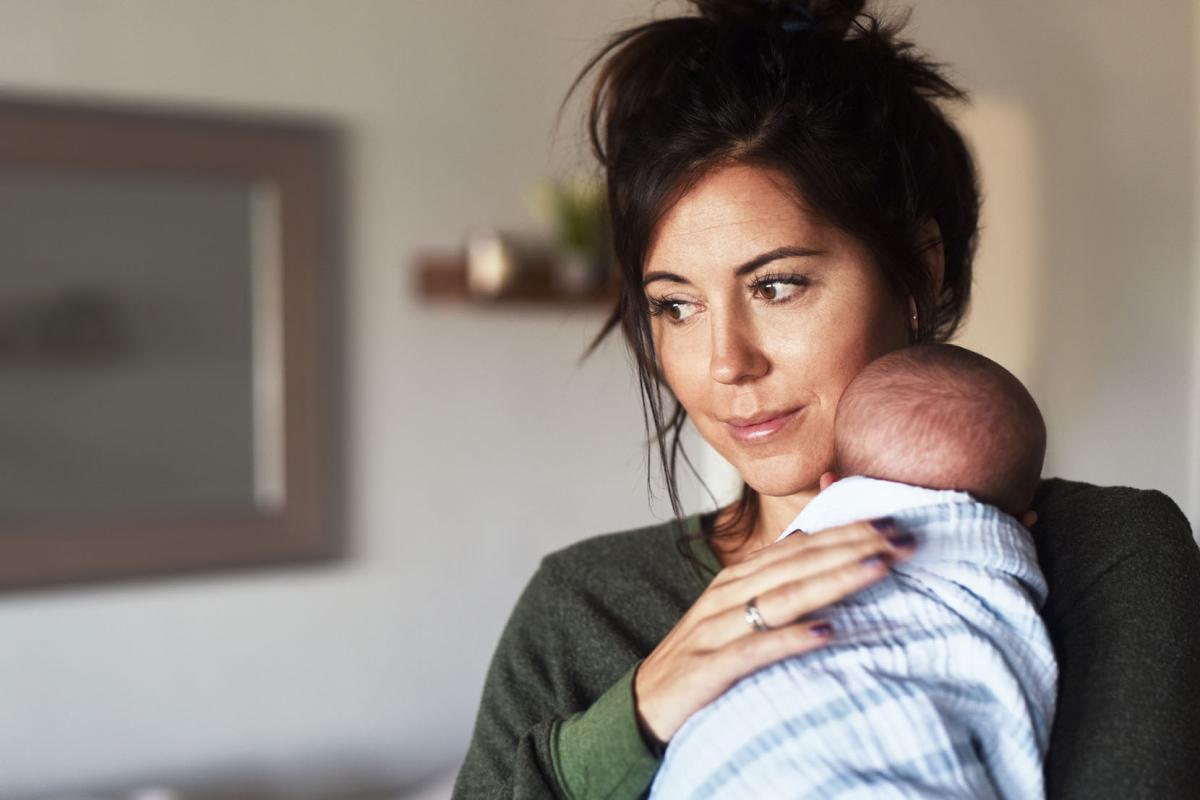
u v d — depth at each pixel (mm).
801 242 867
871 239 881
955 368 837
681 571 1053
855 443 845
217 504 2717
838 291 881
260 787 2762
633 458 3068
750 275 878
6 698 2564
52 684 2598
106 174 2594
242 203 2701
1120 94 3045
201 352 2689
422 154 2844
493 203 2908
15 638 2568
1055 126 2971
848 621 749
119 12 2586
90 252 2592
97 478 2619
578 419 3016
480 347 2918
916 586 763
